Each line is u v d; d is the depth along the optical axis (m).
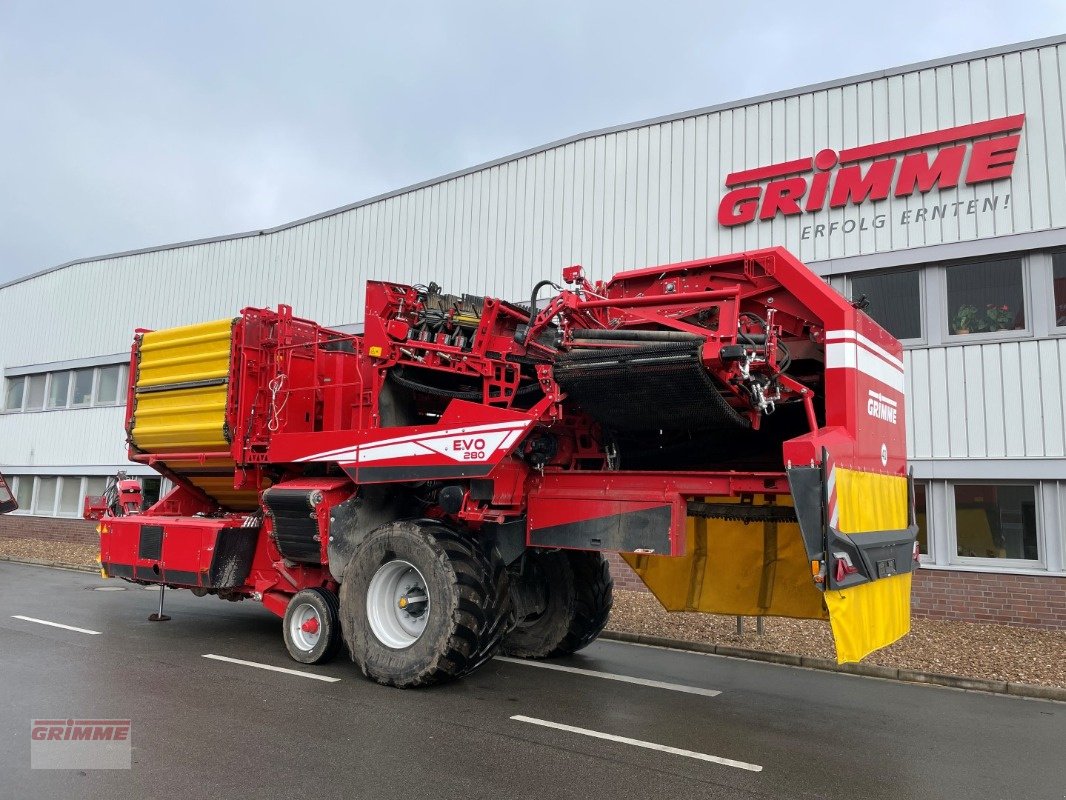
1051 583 9.71
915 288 10.91
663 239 12.66
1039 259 10.12
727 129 12.28
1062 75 10.06
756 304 6.12
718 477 5.75
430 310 6.66
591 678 7.00
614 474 6.26
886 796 4.29
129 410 9.25
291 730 5.06
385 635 6.47
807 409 5.62
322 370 8.22
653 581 7.60
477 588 6.20
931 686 7.21
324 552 6.98
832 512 5.02
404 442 6.68
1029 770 4.81
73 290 21.78
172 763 4.38
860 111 11.24
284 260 17.61
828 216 11.37
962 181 10.50
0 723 5.05
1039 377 9.98
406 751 4.71
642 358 5.73
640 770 4.54
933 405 10.57
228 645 7.98
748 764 4.74
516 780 4.29
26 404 22.73
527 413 6.10
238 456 7.98
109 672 6.59
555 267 13.69
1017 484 10.12
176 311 19.39
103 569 9.02
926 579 10.43
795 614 6.85
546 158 14.05
